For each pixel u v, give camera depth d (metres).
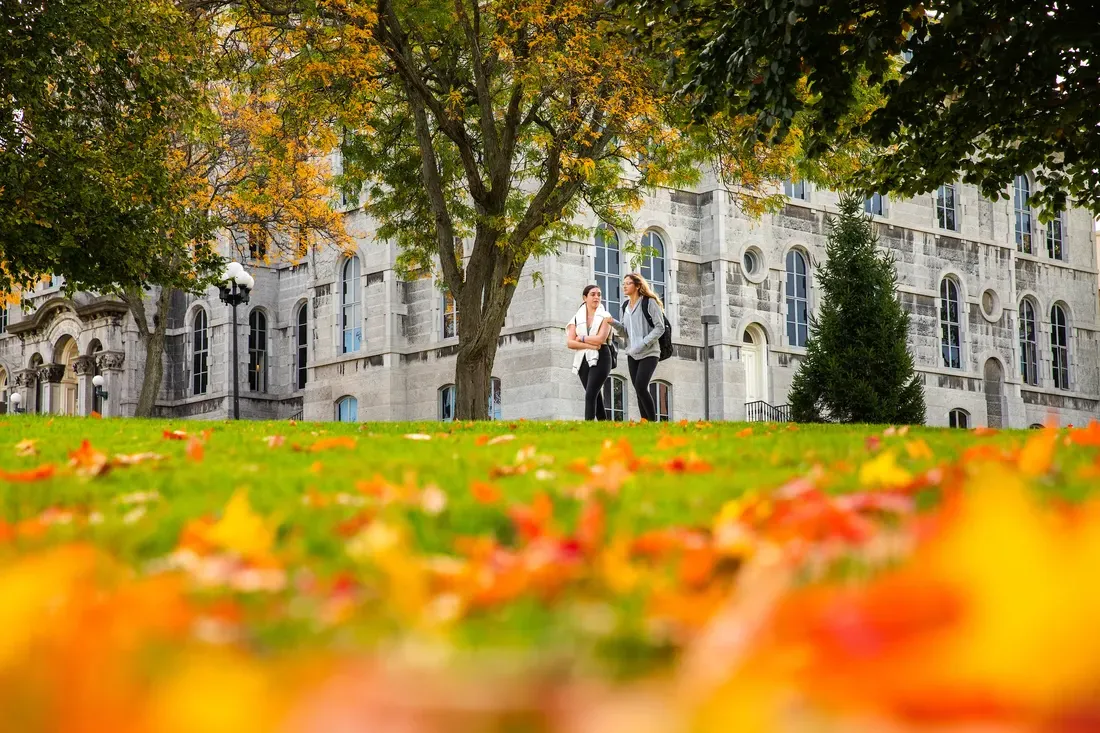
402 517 3.95
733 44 15.90
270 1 21.62
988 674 0.80
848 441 8.05
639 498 4.54
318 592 2.64
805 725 0.85
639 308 16.06
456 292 22.67
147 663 1.48
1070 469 4.88
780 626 1.07
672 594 2.28
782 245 39.97
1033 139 17.81
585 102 21.02
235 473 5.98
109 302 47.09
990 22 15.06
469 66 23.62
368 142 25.14
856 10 15.55
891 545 2.66
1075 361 49.22
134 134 22.81
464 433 10.19
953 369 44.44
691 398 37.53
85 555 2.51
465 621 2.27
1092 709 0.77
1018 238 48.25
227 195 33.34
